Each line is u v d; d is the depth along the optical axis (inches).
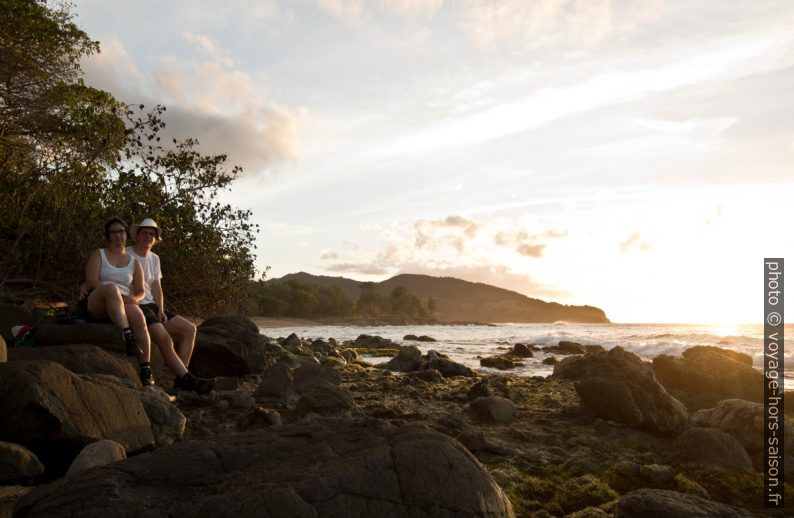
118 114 625.0
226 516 93.6
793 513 175.3
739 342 1066.7
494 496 106.7
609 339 1339.8
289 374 319.3
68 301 534.6
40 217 526.9
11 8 597.3
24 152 639.1
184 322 281.1
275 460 115.0
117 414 174.6
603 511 167.0
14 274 522.6
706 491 192.7
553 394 376.5
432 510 100.0
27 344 248.1
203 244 608.1
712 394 368.8
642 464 217.5
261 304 5497.1
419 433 119.0
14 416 155.8
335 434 125.1
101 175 595.5
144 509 98.0
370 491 99.9
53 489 109.8
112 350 248.5
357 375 473.7
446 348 1227.9
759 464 216.7
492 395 352.5
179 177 613.9
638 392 266.1
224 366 360.2
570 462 215.0
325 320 6161.4
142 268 269.7
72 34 662.5
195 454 117.0
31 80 653.9
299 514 94.2
